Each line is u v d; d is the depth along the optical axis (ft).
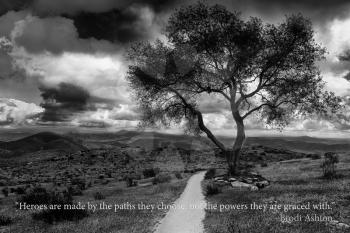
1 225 63.00
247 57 92.02
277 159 371.35
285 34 97.66
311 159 217.36
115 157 483.51
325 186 74.64
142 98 94.94
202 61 93.09
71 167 488.85
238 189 84.89
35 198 89.35
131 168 341.82
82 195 124.06
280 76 100.32
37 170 512.22
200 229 47.75
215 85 95.45
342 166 127.65
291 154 430.61
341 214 46.52
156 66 89.04
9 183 292.40
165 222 54.03
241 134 96.84
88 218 61.41
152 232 48.34
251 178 92.89
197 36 94.84
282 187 80.23
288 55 98.78
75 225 55.47
